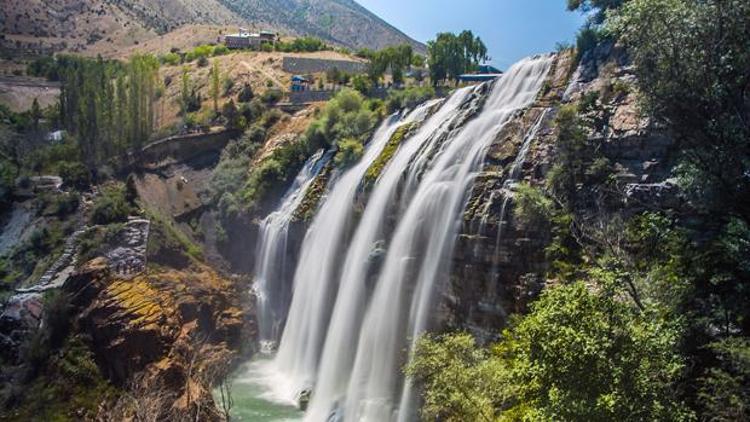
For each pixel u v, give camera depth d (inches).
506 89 2218.3
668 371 770.2
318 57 5541.3
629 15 1143.6
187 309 2432.3
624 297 1029.2
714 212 1146.0
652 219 1249.4
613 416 729.6
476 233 1638.8
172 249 2773.1
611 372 748.6
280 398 2036.2
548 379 791.7
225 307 2637.8
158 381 1877.5
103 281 2262.6
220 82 4867.1
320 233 2476.6
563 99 1894.7
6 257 2768.2
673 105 1107.3
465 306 1632.6
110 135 3740.2
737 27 1039.0
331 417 1785.2
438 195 1841.8
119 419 1664.6
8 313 2301.9
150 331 2015.3
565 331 773.9
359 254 2113.7
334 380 1943.9
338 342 1991.9
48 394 1946.4
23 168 3481.8
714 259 1094.4
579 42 2009.1
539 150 1710.1
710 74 1066.1
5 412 1923.0
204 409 1722.4
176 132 3895.2
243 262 2987.2
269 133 3718.0
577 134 1630.2
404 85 4227.4
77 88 4141.2
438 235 1781.5
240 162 3494.1
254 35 6904.5
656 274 1069.1
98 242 2630.4
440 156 2048.5
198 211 3255.4
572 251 1418.6
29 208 3083.2
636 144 1529.3
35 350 2084.2
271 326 2647.6
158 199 3307.1
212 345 2401.6
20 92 5585.6
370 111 3154.5
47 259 2655.0
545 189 1614.2
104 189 3240.7
